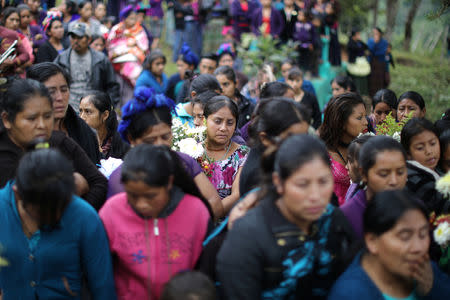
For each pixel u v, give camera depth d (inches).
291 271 82.0
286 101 103.0
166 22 601.3
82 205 94.3
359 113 154.9
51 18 315.6
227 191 151.3
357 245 90.6
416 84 389.1
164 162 88.6
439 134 142.5
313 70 443.2
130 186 86.7
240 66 435.2
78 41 280.5
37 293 92.7
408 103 195.3
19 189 84.5
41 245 91.7
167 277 93.2
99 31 374.0
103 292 93.9
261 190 89.0
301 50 438.0
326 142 159.0
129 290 95.0
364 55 452.1
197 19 480.1
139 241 93.7
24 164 84.7
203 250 95.7
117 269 98.9
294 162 77.7
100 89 290.8
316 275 86.4
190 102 192.7
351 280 85.1
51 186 82.7
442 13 174.7
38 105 101.0
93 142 137.9
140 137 109.7
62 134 112.4
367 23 637.3
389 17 588.4
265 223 83.0
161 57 320.2
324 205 79.0
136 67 354.6
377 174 102.9
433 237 103.5
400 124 166.1
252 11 454.3
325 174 78.4
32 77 122.3
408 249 79.7
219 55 331.3
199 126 172.9
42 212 84.9
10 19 287.0
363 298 83.5
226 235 93.4
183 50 322.7
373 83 448.8
